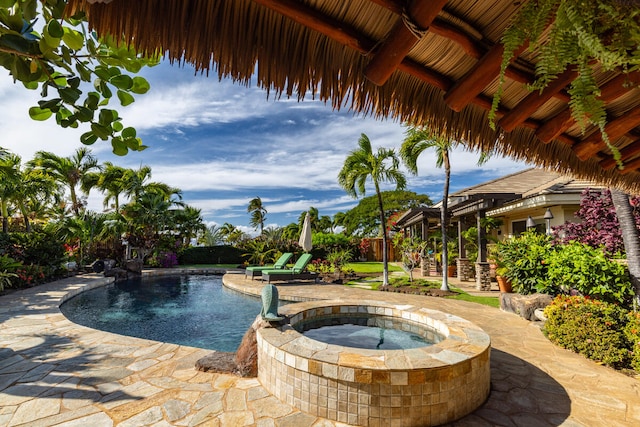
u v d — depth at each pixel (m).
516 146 1.80
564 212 10.73
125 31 1.09
